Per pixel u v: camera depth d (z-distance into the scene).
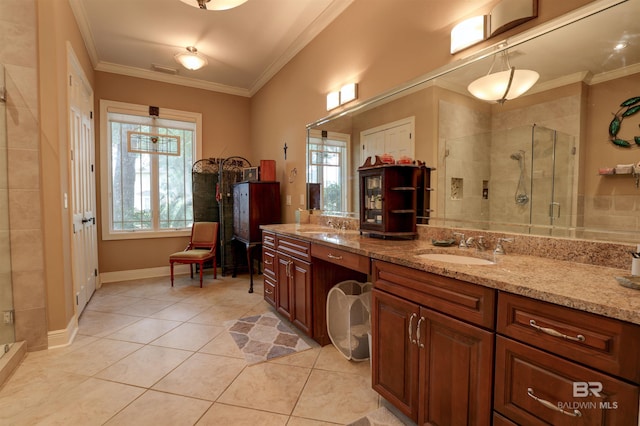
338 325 2.21
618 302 0.82
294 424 1.49
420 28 2.01
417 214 2.08
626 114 1.19
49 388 1.77
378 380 1.58
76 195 2.80
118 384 1.81
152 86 4.29
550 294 0.91
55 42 2.22
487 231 1.66
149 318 2.82
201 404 1.64
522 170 1.52
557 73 1.38
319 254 2.14
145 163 4.34
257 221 3.73
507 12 1.51
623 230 1.22
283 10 2.84
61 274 2.28
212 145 4.75
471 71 1.71
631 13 1.17
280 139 3.99
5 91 2.08
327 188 3.04
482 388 1.10
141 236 4.25
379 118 2.36
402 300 1.43
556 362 0.91
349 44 2.68
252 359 2.10
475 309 1.12
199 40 3.38
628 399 0.78
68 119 2.50
